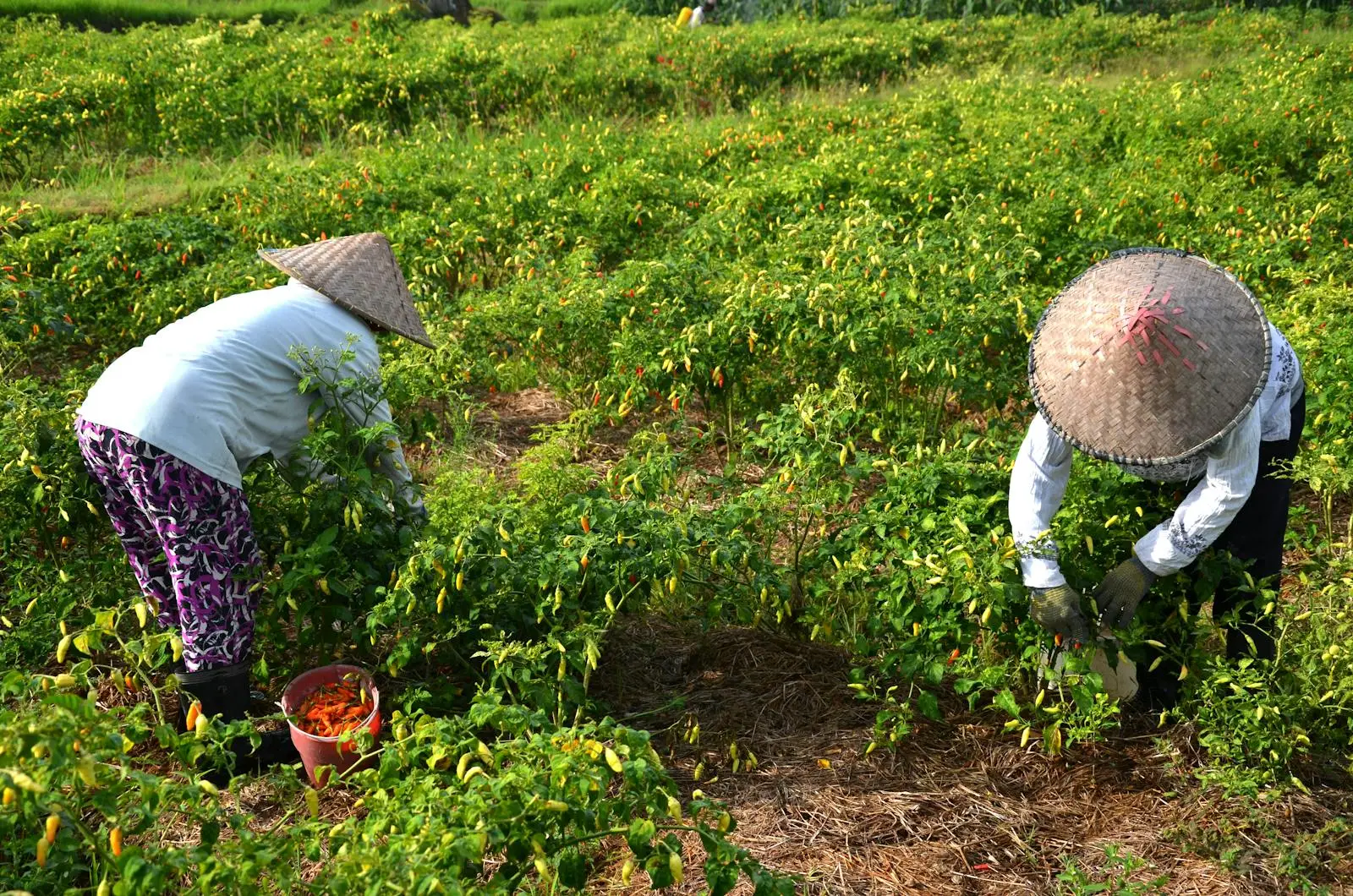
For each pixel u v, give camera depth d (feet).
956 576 10.25
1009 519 10.98
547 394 20.68
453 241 24.07
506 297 20.16
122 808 7.32
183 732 10.48
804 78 44.37
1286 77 36.88
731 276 19.85
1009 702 10.13
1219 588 10.51
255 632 11.63
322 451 10.42
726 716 11.31
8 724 6.35
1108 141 32.45
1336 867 9.00
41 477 11.19
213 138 36.55
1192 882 8.95
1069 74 44.19
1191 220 24.49
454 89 40.91
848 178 25.93
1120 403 8.90
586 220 25.76
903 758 10.60
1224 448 8.87
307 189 27.20
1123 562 9.98
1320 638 10.02
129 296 22.44
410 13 55.88
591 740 7.56
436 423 15.12
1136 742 10.64
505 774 7.36
